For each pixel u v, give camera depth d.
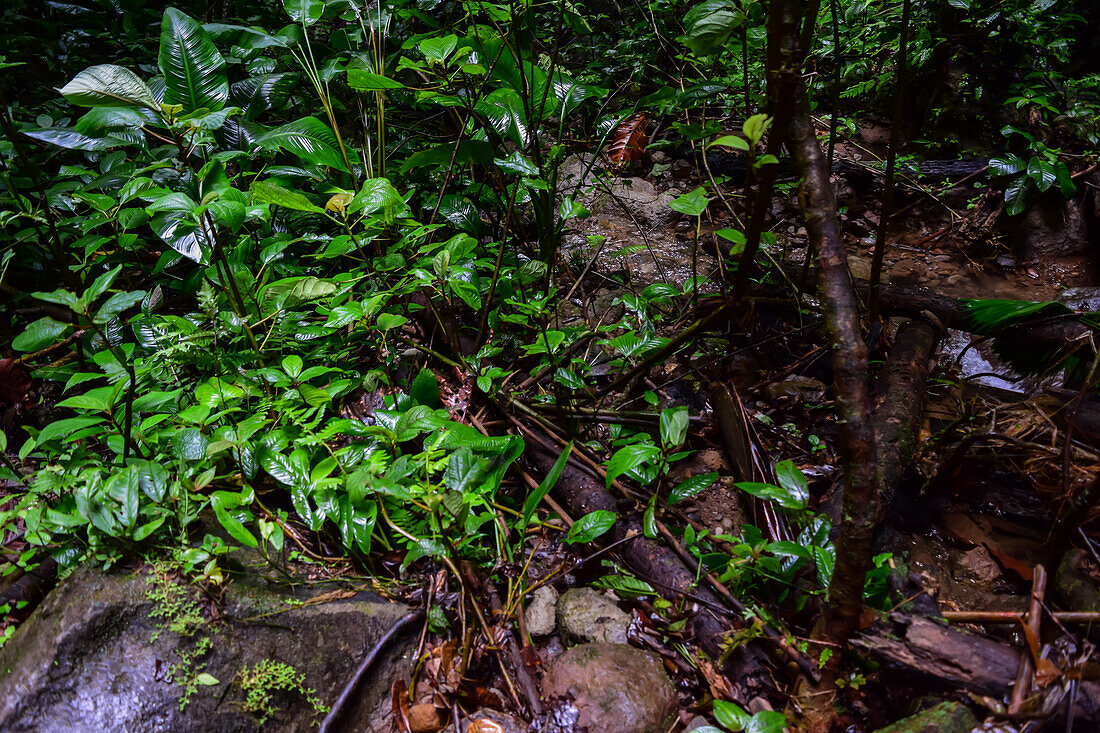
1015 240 4.54
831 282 1.55
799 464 2.68
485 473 2.17
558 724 1.70
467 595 1.98
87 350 2.83
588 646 1.87
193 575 1.89
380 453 2.11
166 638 1.78
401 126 4.11
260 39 3.31
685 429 2.02
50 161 3.79
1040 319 2.82
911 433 2.57
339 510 2.04
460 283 2.46
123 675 1.71
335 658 1.88
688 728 1.77
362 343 2.84
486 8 2.99
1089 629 1.70
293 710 1.79
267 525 1.91
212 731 1.69
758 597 2.04
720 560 2.02
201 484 1.96
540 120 3.00
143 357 2.70
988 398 3.06
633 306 2.79
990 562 2.27
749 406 2.98
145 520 1.99
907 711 1.68
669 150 5.03
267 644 1.83
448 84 2.88
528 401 2.73
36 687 1.64
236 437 2.10
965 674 1.63
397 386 2.78
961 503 2.52
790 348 3.32
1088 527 2.35
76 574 1.86
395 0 3.33
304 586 2.01
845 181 4.77
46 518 1.92
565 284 3.82
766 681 1.80
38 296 1.95
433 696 1.85
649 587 2.01
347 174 3.29
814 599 1.92
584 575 2.22
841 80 5.19
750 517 2.35
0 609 1.93
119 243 2.76
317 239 2.83
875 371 3.03
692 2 5.41
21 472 2.42
